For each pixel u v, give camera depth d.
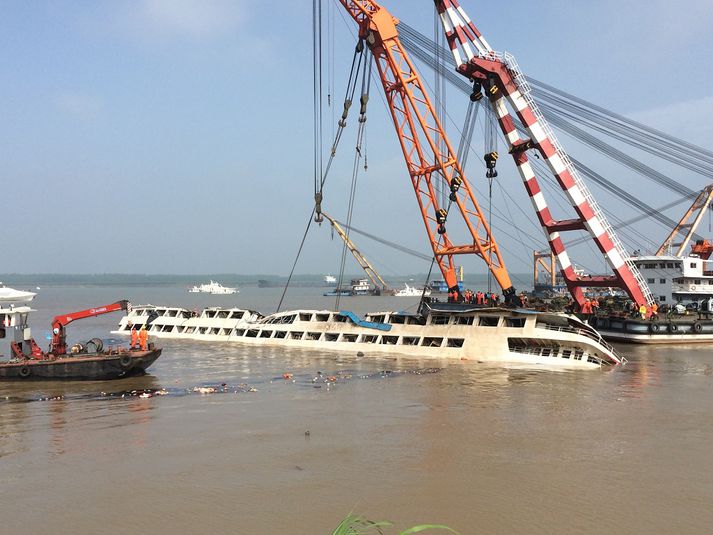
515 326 44.81
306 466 19.25
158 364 43.22
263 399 30.05
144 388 33.34
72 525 14.84
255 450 21.03
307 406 28.28
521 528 14.55
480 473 18.52
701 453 20.52
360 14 55.94
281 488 17.28
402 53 55.12
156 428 24.12
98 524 14.89
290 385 34.16
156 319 68.19
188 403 29.12
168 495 16.77
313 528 14.60
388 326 51.09
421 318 50.66
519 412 26.75
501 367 40.94
